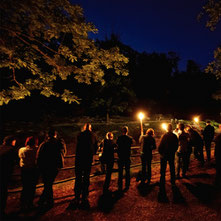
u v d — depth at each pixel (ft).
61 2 10.73
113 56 14.39
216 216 9.60
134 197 11.83
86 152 11.51
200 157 18.44
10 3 8.66
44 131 29.22
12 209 10.21
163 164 13.29
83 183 11.44
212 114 67.92
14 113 35.81
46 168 10.19
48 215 9.68
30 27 11.00
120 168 13.02
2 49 10.82
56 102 41.70
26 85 15.28
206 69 17.95
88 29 12.73
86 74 15.52
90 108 40.73
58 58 14.33
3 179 9.12
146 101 60.29
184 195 12.03
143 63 57.77
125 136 13.37
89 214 9.85
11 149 9.70
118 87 38.86
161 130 38.19
